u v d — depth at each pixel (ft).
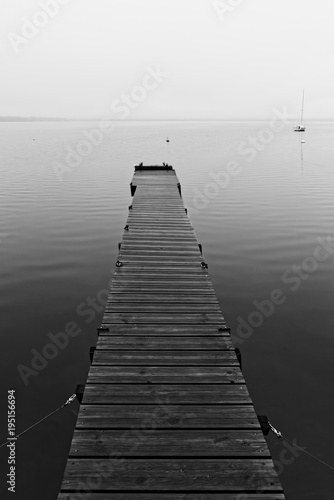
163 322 17.65
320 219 49.14
